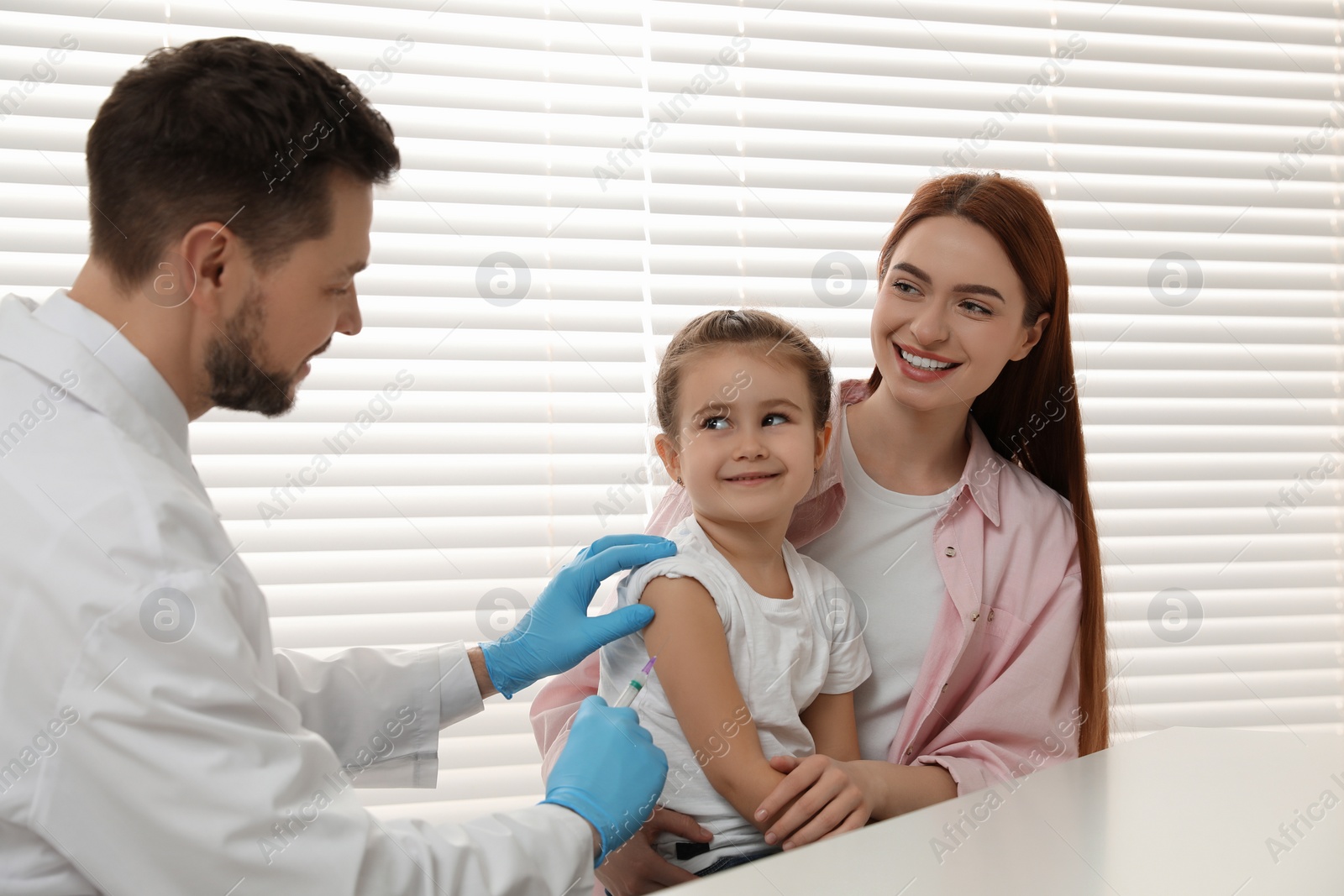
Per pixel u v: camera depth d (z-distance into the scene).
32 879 0.67
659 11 1.48
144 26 1.35
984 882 0.57
